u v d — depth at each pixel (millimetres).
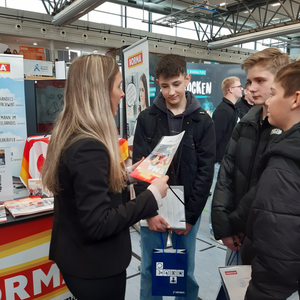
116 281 916
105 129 856
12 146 1966
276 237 700
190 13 10391
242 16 12367
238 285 891
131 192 2771
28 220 1298
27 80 2066
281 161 734
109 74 897
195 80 5180
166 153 1039
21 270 1322
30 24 9930
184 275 1344
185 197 1392
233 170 1251
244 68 1168
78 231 858
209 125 1375
